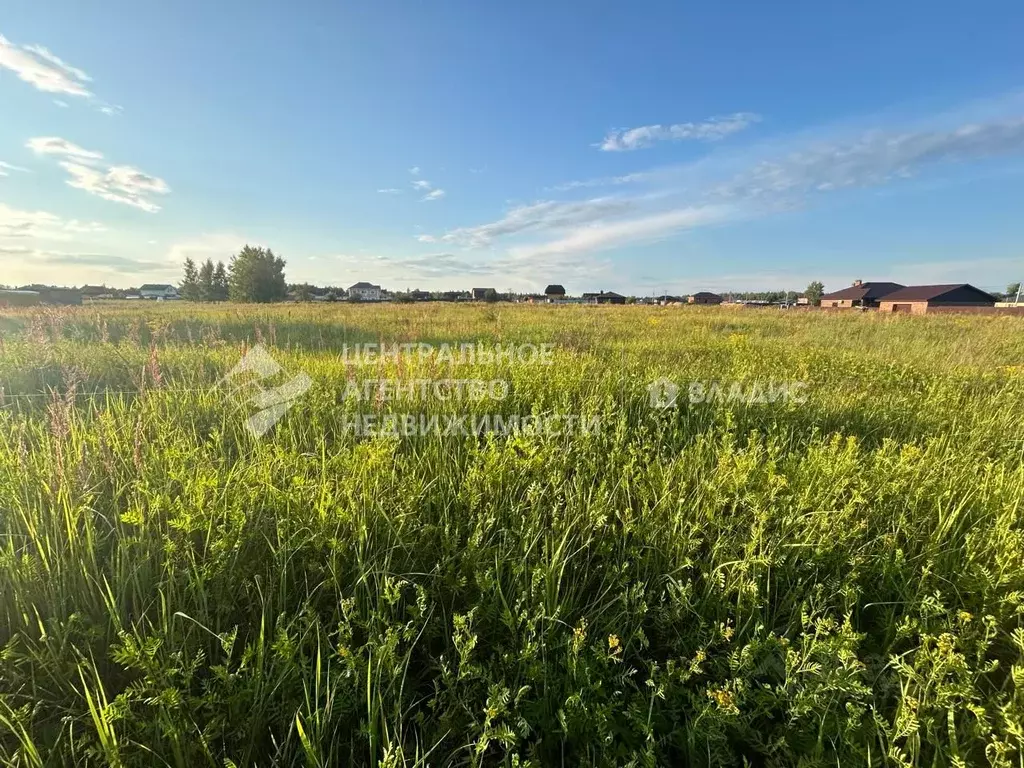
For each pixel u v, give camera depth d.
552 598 1.74
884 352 8.41
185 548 1.82
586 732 1.36
